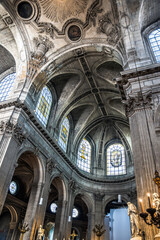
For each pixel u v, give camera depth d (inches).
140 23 596.4
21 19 637.3
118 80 469.1
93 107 951.6
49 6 628.1
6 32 667.4
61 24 659.4
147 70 440.1
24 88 620.7
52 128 756.0
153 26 646.5
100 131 1067.9
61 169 761.0
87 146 1061.8
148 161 341.1
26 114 582.2
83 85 833.5
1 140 495.8
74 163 877.2
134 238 276.4
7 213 953.5
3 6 586.2
